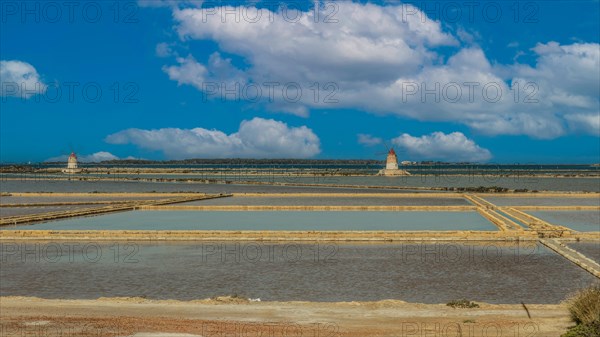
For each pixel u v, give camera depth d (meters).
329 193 71.25
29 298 16.67
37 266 23.36
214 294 18.73
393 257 24.98
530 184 104.88
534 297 18.14
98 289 19.47
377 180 120.50
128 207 49.22
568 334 12.28
